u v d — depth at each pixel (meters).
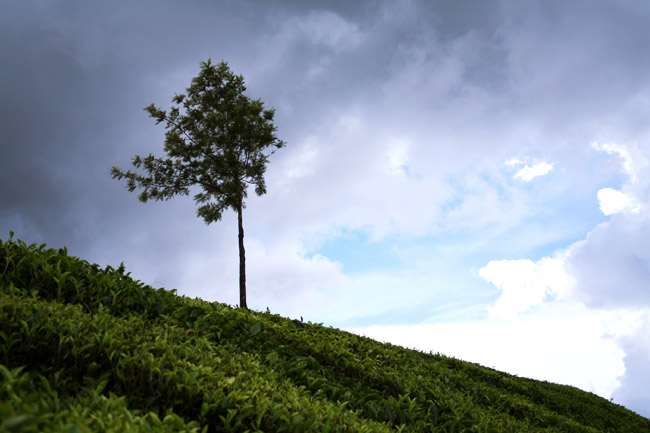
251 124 17.11
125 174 17.19
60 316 4.34
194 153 17.66
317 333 9.17
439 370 9.46
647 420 13.12
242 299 16.39
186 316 6.71
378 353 9.30
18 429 2.20
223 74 18.20
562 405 11.25
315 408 4.32
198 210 18.36
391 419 5.49
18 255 5.89
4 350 3.64
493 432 6.04
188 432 2.90
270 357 6.01
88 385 3.56
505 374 13.20
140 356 3.95
